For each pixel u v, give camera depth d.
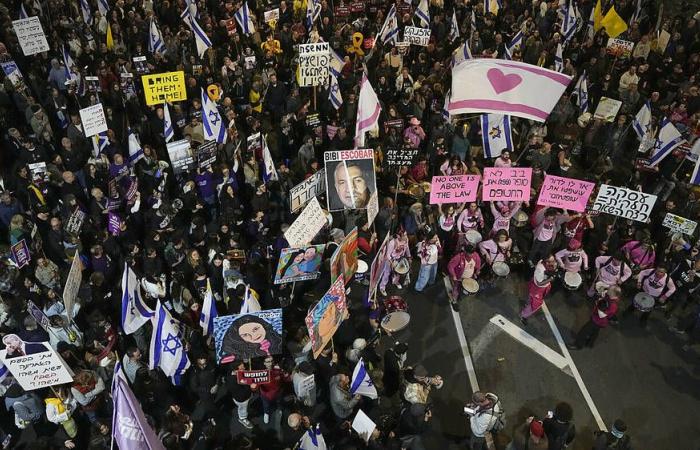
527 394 11.44
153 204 12.98
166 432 9.25
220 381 11.14
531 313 12.65
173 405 9.44
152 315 10.45
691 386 11.75
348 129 16.67
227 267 11.59
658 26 22.47
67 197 12.32
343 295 10.20
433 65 19.44
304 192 13.03
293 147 16.47
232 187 14.11
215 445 9.98
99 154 14.63
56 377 8.75
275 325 9.19
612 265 12.54
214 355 10.92
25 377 8.59
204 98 14.31
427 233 13.37
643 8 23.25
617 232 13.46
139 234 13.77
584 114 18.03
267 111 18.03
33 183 13.16
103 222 13.20
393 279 13.38
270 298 11.88
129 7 22.09
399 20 22.50
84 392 9.36
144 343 11.16
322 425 10.55
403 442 9.73
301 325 11.11
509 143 15.71
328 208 13.34
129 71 18.12
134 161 14.54
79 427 10.29
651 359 12.26
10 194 13.10
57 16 21.00
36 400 9.84
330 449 10.12
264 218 13.34
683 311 13.34
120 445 7.32
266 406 10.34
